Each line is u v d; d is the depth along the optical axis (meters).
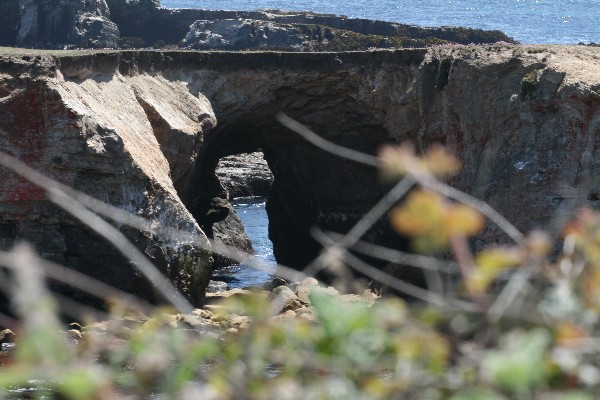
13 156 69.94
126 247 11.95
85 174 70.81
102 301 68.81
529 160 69.81
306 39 186.12
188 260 73.12
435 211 10.80
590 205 66.81
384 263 95.88
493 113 75.50
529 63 74.62
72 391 9.74
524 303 10.57
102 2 195.75
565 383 9.88
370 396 10.20
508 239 68.50
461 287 11.18
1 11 188.75
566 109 69.06
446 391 10.08
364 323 10.52
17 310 10.07
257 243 123.62
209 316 62.53
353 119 95.81
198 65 91.38
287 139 101.38
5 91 70.06
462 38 194.12
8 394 28.23
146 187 72.31
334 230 105.06
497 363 9.30
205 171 103.25
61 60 73.69
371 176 101.69
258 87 93.31
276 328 11.30
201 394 10.52
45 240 70.25
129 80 83.06
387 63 90.81
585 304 10.43
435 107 84.19
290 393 10.30
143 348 11.34
